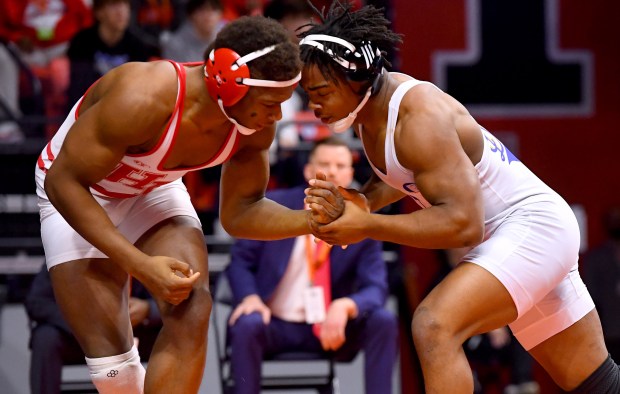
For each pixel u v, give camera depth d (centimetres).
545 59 2177
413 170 811
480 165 867
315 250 1268
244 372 1187
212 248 1531
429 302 827
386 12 1566
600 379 929
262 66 760
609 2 2181
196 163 837
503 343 1593
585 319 929
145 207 888
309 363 1479
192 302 811
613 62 2186
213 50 775
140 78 783
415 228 792
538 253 858
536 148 2181
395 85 843
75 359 1166
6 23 1680
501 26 2159
